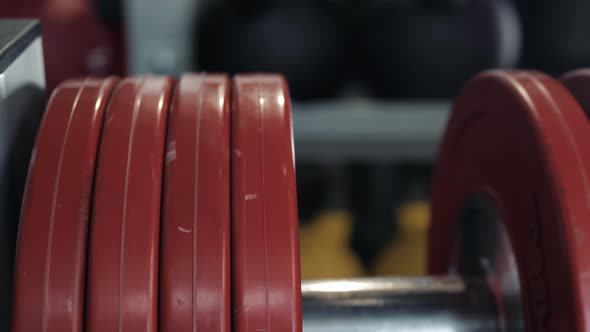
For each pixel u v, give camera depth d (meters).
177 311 0.45
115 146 0.49
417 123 1.39
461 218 0.73
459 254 0.73
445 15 1.28
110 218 0.46
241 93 0.52
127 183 0.47
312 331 0.59
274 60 1.28
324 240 1.41
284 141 0.49
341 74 1.36
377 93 1.37
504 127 0.60
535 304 0.55
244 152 0.49
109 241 0.46
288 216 0.47
